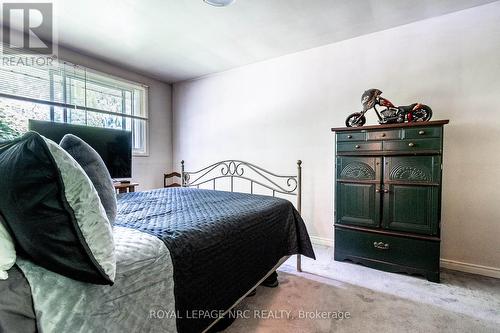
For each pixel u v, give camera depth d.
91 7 2.07
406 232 2.11
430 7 2.14
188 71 3.62
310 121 2.99
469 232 2.19
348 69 2.73
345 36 2.65
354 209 2.34
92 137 2.75
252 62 3.33
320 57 2.89
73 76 2.93
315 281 2.02
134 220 1.26
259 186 3.38
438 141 1.97
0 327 0.54
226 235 1.25
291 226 1.99
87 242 0.65
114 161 2.96
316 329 1.44
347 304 1.69
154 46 2.82
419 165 2.05
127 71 3.53
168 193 2.33
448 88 2.26
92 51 2.93
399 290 1.87
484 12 2.11
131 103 3.66
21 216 0.59
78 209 0.64
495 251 2.10
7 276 0.60
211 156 3.81
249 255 1.42
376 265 2.23
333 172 2.85
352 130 2.33
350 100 2.74
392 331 1.42
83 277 0.66
